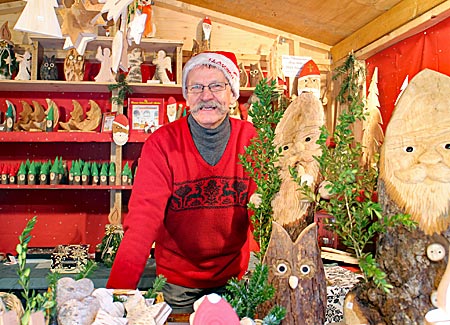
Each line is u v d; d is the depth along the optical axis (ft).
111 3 3.33
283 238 3.00
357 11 8.59
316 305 2.92
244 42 10.87
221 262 4.99
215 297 2.49
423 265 2.69
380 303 2.83
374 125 8.02
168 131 4.89
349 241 2.91
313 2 8.68
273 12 9.79
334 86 10.64
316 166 3.13
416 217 2.75
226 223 4.77
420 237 2.72
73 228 10.33
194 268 5.03
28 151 10.29
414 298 2.68
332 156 2.92
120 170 9.78
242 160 3.36
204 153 4.75
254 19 10.55
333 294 5.26
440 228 2.68
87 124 9.80
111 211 9.89
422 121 2.94
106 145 10.49
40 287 7.84
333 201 2.90
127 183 9.66
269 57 10.23
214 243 4.86
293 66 9.84
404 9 7.73
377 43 8.64
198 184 4.71
